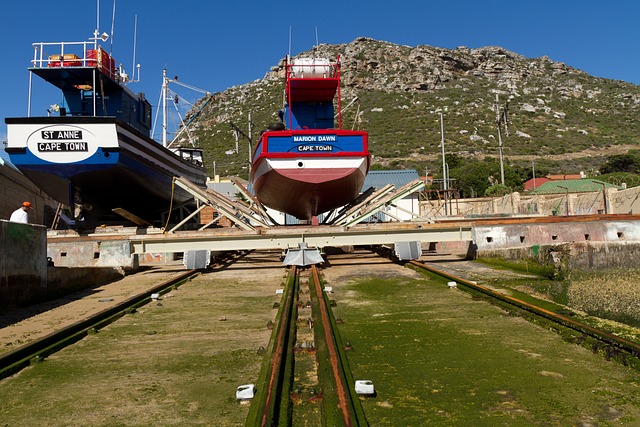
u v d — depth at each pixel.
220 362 4.79
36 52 17.08
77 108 18.98
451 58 131.25
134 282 11.84
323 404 3.38
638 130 96.56
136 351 5.35
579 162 76.81
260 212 16.73
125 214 16.08
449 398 3.67
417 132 91.56
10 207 20.25
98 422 3.41
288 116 18.17
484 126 95.12
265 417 3.04
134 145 15.98
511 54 152.62
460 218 21.11
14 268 8.19
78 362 4.98
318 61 16.64
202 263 13.36
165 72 29.83
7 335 6.22
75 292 10.49
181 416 3.46
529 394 3.71
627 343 4.53
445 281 9.74
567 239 13.73
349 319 6.62
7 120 14.45
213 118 106.56
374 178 35.91
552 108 112.19
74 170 14.91
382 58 130.50
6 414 3.61
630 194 22.16
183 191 20.45
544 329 5.79
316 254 12.95
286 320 5.95
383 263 14.25
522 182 60.47
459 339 5.42
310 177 14.37
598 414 3.32
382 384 4.02
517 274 11.13
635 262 11.85
